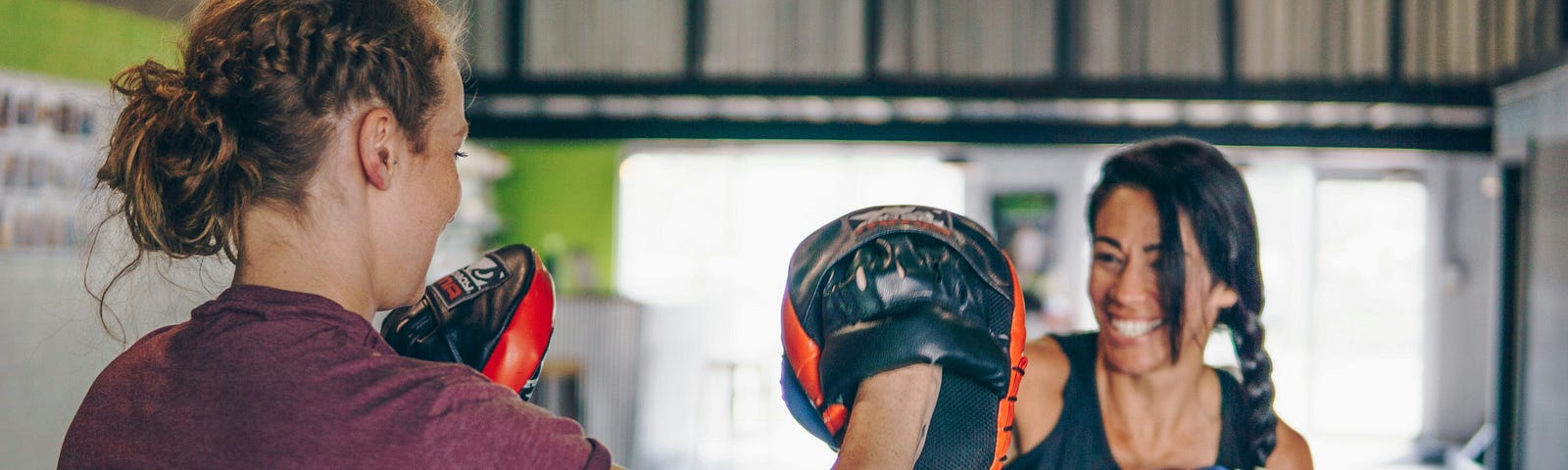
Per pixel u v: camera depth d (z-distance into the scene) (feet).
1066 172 25.26
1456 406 22.94
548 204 27.04
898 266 2.32
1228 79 13.97
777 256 27.20
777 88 14.46
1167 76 14.11
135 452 2.29
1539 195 11.96
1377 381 23.99
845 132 14.71
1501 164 13.41
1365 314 23.98
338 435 2.20
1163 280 4.07
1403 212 23.68
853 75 14.49
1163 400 4.17
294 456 2.19
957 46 14.42
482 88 14.62
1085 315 25.05
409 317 2.97
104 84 10.27
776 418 22.80
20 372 9.57
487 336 2.90
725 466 18.78
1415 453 22.16
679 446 18.07
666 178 27.40
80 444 2.38
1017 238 25.49
